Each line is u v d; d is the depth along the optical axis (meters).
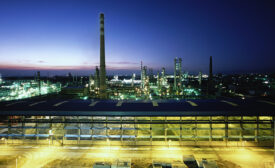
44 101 32.16
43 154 24.30
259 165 21.62
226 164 21.81
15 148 25.83
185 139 34.00
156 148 25.95
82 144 27.09
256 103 29.30
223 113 26.05
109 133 38.28
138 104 29.72
